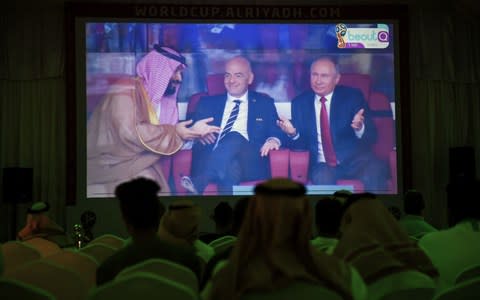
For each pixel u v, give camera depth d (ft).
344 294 6.96
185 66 42.06
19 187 39.99
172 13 42.06
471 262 11.65
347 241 9.81
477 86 45.50
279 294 6.72
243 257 6.90
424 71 44.73
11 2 43.19
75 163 41.52
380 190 42.34
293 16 42.45
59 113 43.60
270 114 41.96
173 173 41.50
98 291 7.84
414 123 44.80
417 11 44.73
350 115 42.37
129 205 10.42
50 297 8.57
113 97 41.81
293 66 42.34
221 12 42.22
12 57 43.16
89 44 41.93
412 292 9.37
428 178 44.47
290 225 6.95
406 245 10.32
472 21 45.50
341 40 42.65
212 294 6.98
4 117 43.24
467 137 45.32
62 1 43.14
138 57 42.04
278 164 41.78
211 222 41.29
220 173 41.60
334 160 42.11
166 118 41.78
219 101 41.91
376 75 42.73
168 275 9.43
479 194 11.99
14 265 13.96
